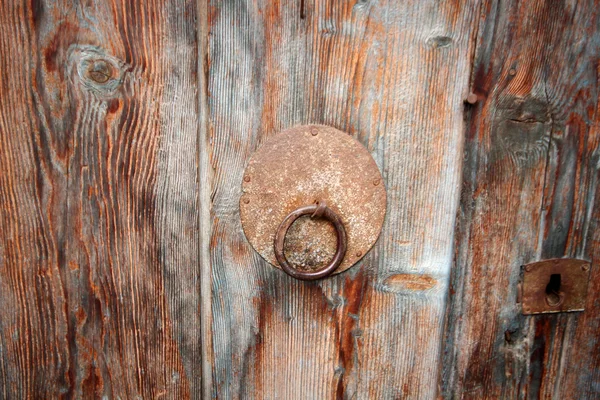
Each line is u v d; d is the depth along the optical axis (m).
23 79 0.62
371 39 0.63
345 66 0.64
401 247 0.67
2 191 0.63
